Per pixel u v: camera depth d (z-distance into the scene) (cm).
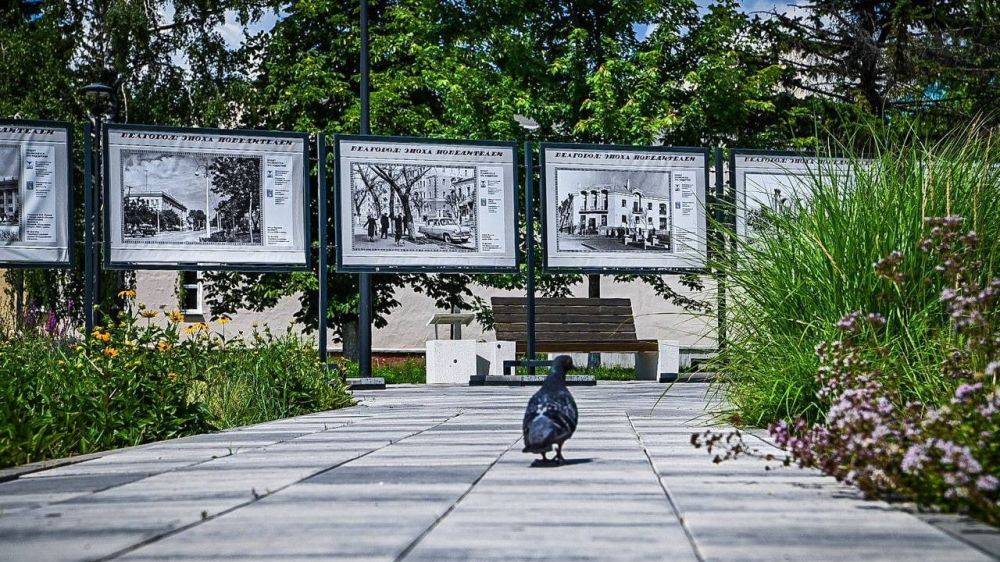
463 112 2717
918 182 931
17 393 989
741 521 523
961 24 3183
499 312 2302
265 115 3152
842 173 1017
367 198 1858
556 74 2895
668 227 1942
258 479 710
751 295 1015
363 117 1984
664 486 650
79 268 3059
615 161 1931
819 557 438
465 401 1588
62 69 3184
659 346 2225
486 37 2900
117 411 1030
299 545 473
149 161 1777
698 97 2808
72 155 1769
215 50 3350
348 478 707
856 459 607
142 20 3139
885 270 778
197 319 3691
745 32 3219
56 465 850
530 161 1942
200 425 1116
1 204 1747
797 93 3306
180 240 1788
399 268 1870
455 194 1891
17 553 470
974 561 428
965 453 530
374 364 3225
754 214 1085
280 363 1416
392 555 448
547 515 548
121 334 1119
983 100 3120
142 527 529
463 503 591
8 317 2028
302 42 2988
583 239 1928
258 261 1816
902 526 509
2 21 3338
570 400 758
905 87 3128
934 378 797
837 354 781
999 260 879
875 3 3241
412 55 2855
